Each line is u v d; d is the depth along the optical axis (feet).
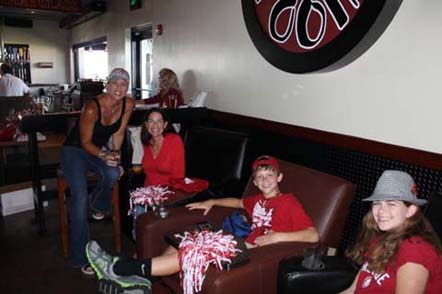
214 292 5.17
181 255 5.66
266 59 9.19
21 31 30.60
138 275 5.98
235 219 7.05
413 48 6.29
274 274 5.65
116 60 21.47
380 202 4.47
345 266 5.24
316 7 7.61
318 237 6.20
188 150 9.99
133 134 10.93
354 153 7.56
